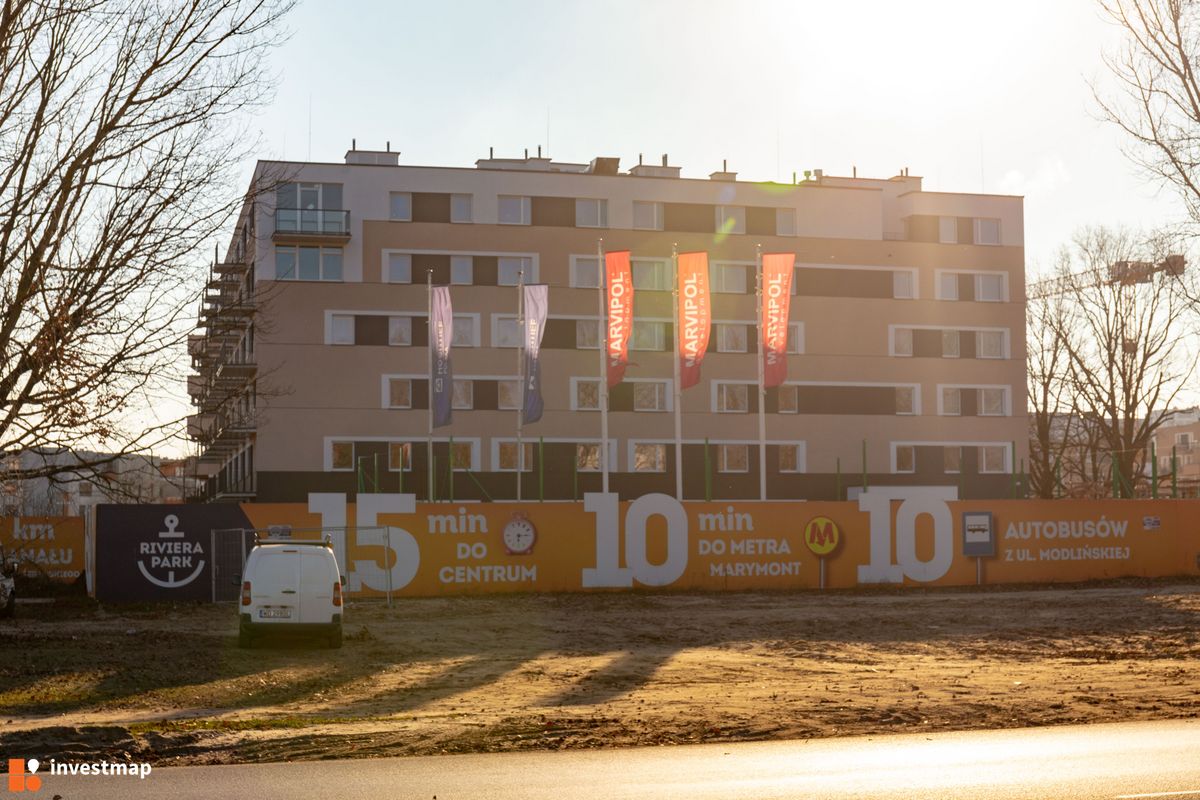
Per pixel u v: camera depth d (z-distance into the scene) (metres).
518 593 38.22
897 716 14.40
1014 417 78.25
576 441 70.88
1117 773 10.38
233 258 64.12
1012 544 42.94
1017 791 9.58
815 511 40.88
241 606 23.20
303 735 12.82
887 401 76.12
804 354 74.94
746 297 74.62
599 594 38.38
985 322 78.44
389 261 69.12
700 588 39.75
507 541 38.34
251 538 35.75
